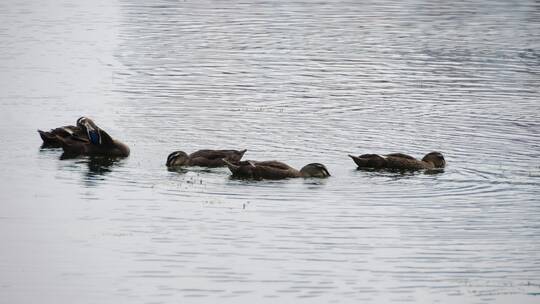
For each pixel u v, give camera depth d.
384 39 58.62
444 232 26.38
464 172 31.72
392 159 31.73
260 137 35.94
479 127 37.81
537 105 41.78
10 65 49.84
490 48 55.66
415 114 40.00
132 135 36.06
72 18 66.25
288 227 26.64
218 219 27.22
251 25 63.41
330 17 67.19
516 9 71.50
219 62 51.09
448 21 65.81
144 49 54.69
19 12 68.94
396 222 27.09
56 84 45.31
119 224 26.88
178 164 31.92
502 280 23.39
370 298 22.36
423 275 23.66
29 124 37.72
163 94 43.41
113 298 22.22
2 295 22.33
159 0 75.44
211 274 23.61
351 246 25.36
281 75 47.91
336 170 31.84
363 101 42.31
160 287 22.88
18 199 28.89
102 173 31.41
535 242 25.75
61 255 24.67
